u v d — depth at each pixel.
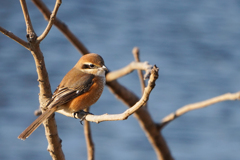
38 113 6.77
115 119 4.38
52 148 5.04
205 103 6.86
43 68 4.84
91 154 6.47
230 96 6.32
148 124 7.64
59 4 4.34
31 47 4.60
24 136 5.07
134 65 6.63
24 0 4.48
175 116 7.54
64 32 7.45
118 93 7.60
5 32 4.37
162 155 8.05
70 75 7.16
